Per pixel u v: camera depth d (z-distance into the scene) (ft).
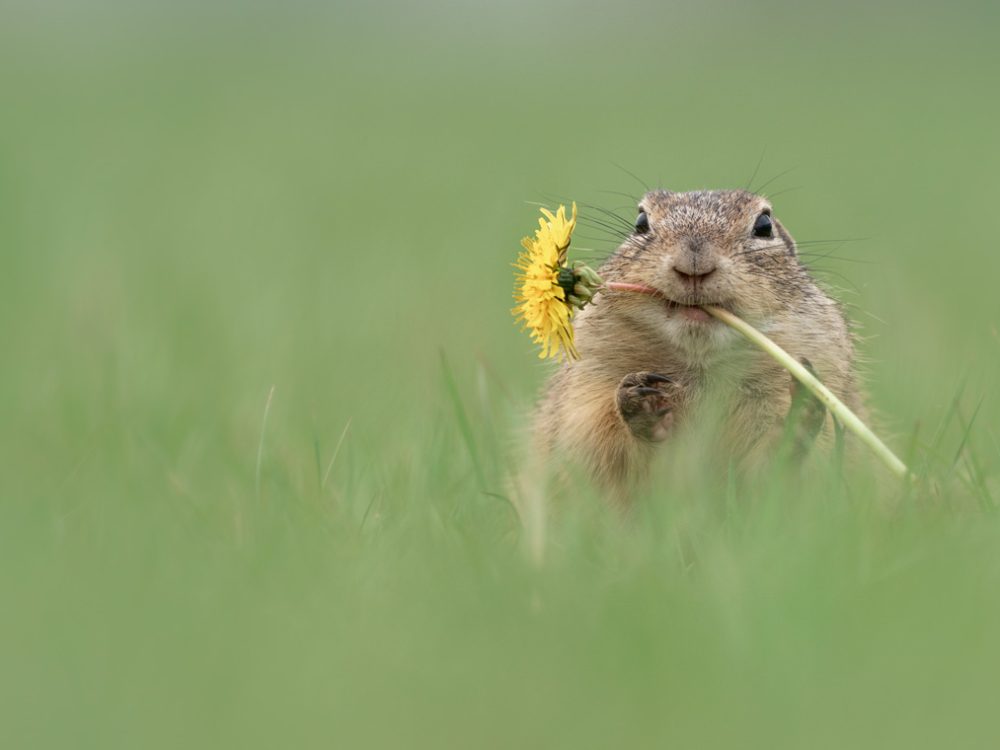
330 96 228.63
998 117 196.24
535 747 24.31
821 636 27.48
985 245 100.27
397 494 40.06
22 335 66.85
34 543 35.47
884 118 194.18
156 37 335.88
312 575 32.40
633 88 241.35
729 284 40.22
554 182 127.34
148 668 27.35
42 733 24.95
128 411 51.06
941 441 46.19
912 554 31.89
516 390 55.77
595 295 42.60
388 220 111.45
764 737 24.32
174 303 73.51
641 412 38.81
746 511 39.24
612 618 28.94
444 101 222.89
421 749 24.26
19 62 268.21
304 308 73.41
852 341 46.70
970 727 24.44
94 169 137.59
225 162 149.69
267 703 25.66
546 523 37.70
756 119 191.52
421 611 30.37
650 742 24.31
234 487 41.14
